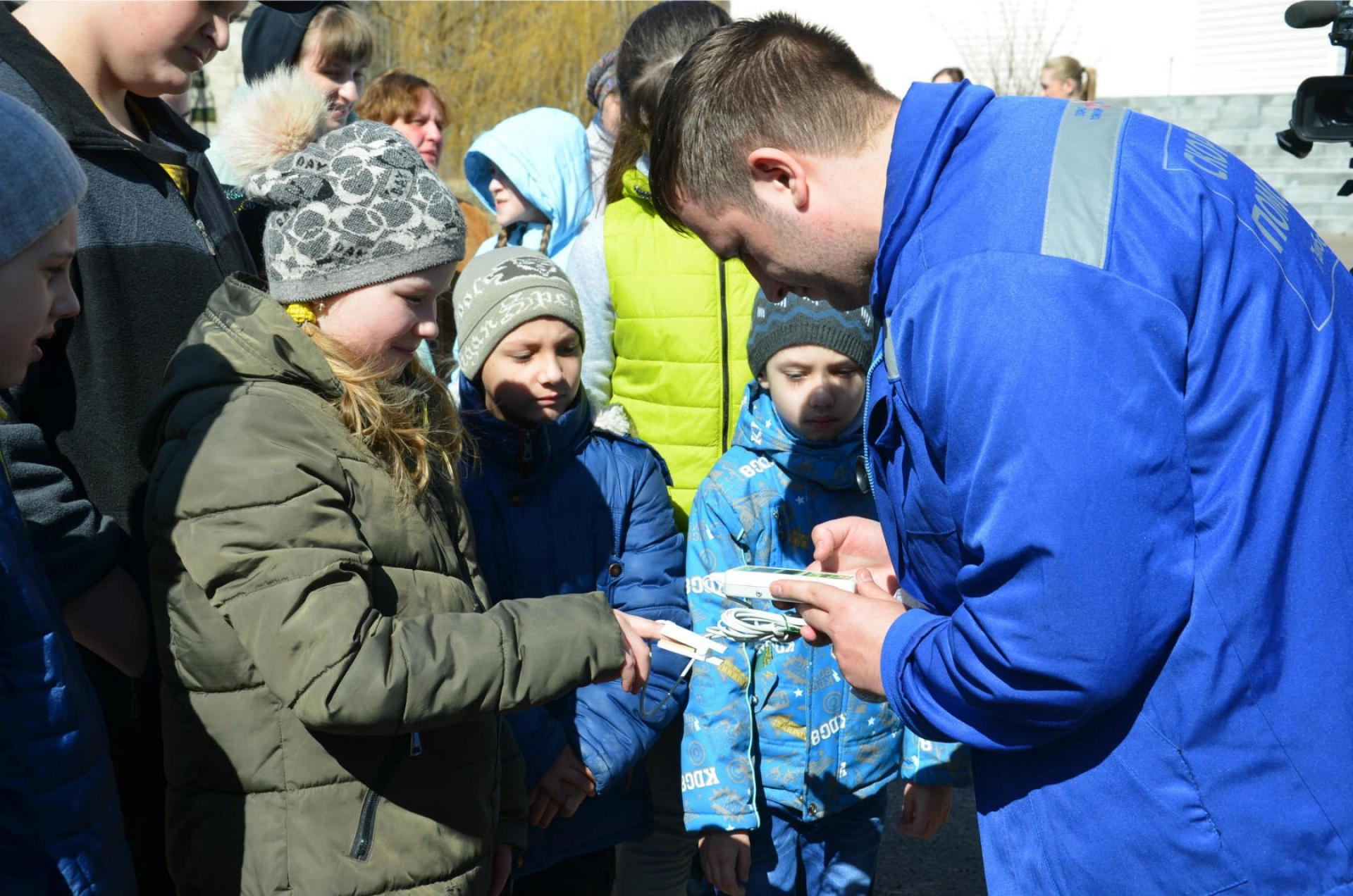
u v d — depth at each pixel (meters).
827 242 1.59
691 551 2.47
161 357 1.92
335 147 1.83
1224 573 1.33
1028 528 1.29
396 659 1.55
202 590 1.60
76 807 1.34
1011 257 1.33
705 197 1.63
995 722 1.43
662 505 2.46
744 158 1.58
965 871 3.28
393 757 1.67
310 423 1.64
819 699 2.38
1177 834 1.39
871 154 1.55
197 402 1.63
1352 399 1.42
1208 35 14.00
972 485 1.34
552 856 2.27
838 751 2.40
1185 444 1.33
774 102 1.55
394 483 1.73
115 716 1.89
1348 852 1.36
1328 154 11.45
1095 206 1.34
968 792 3.78
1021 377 1.29
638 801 2.38
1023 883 1.51
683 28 2.76
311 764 1.63
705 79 1.61
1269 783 1.36
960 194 1.41
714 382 2.79
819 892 2.51
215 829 1.64
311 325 1.83
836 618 1.68
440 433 1.94
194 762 1.65
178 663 1.63
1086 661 1.30
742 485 2.43
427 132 4.67
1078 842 1.44
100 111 1.89
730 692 2.32
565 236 3.85
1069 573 1.28
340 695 1.51
